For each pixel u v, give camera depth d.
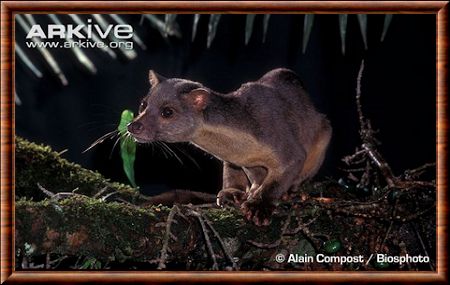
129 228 1.97
